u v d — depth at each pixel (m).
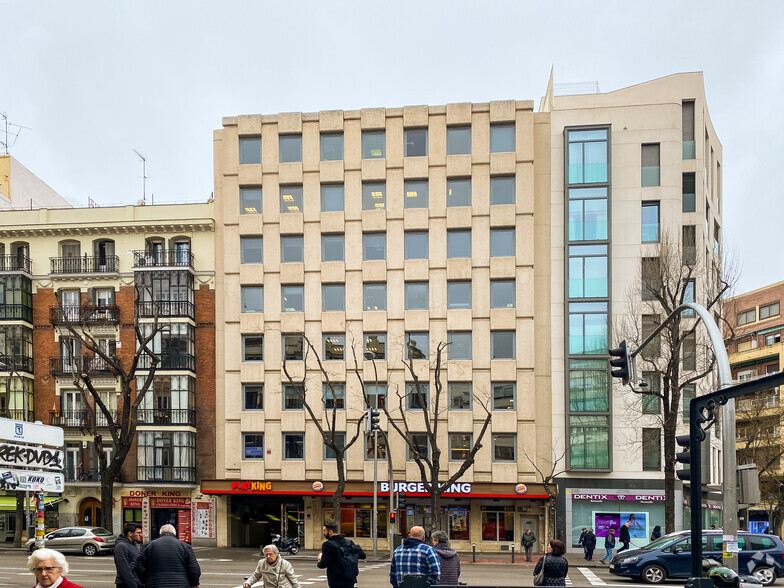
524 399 38.12
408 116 40.59
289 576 12.20
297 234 41.09
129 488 40.31
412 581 8.19
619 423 37.53
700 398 10.91
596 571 27.25
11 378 41.31
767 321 65.19
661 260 30.70
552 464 37.91
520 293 38.81
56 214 43.16
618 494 37.16
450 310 39.25
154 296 41.09
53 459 14.23
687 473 13.62
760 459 48.56
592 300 38.38
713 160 46.12
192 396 40.75
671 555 22.25
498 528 38.31
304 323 40.31
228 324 40.84
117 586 10.51
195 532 39.94
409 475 38.34
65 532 31.66
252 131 41.69
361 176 40.75
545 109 48.66
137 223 42.16
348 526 39.22
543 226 39.59
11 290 42.00
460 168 39.81
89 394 41.31
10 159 52.06
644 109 39.38
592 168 39.16
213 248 41.84
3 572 23.92
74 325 41.53
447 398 38.84
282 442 39.78
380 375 39.44
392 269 40.03
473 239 39.50
